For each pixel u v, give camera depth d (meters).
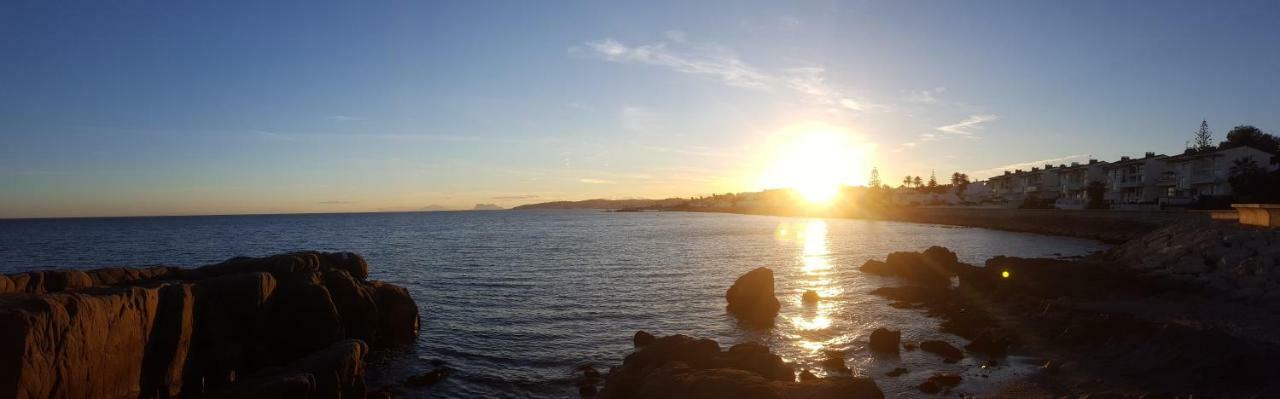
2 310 9.98
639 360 13.47
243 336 15.88
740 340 20.78
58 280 14.21
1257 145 80.00
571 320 24.17
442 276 37.66
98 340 11.52
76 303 11.14
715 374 10.80
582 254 53.22
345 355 14.28
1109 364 15.84
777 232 90.25
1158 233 37.66
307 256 20.39
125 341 12.29
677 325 23.20
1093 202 85.44
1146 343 16.00
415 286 33.34
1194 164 74.06
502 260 47.97
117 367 12.06
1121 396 12.91
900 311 25.42
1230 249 27.94
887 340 19.06
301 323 17.27
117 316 12.08
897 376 16.44
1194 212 52.78
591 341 20.91
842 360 17.62
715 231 95.38
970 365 17.25
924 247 59.53
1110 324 17.92
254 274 16.52
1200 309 21.03
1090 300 23.31
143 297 12.89
